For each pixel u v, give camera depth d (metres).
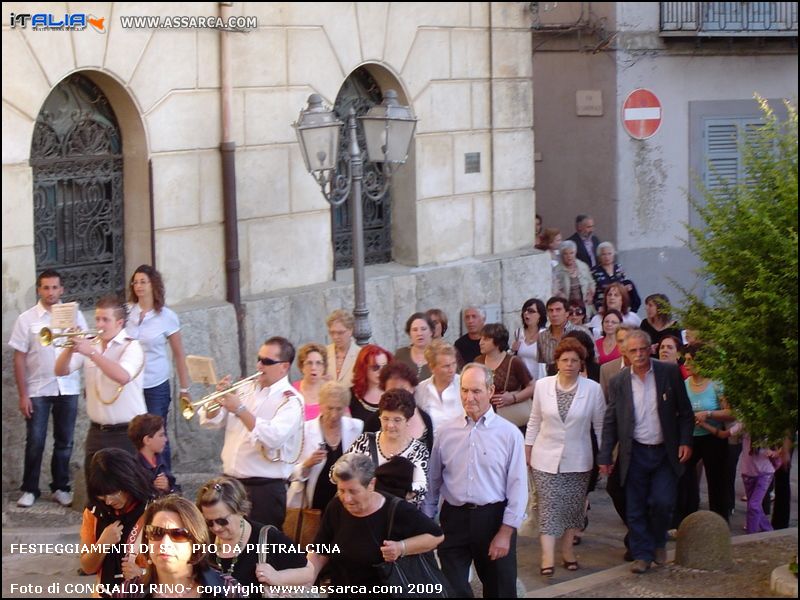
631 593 8.94
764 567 9.48
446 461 8.12
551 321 11.89
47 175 11.49
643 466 9.59
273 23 13.12
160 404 10.88
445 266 15.24
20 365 10.28
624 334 10.77
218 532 6.65
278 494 8.36
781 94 21.02
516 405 10.73
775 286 8.40
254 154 13.09
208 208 12.67
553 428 9.62
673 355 10.81
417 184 14.91
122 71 11.79
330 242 13.96
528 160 16.20
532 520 10.07
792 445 8.66
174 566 6.29
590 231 17.28
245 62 12.89
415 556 7.07
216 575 6.39
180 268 12.45
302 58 13.45
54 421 10.48
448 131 15.23
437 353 9.13
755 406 8.56
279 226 13.40
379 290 14.30
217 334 12.60
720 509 10.94
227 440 8.48
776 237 8.41
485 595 8.19
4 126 10.71
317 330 13.63
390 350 14.49
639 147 19.89
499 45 15.70
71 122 11.68
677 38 19.89
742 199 8.73
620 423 9.59
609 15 19.42
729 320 8.66
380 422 8.24
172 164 12.33
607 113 19.67
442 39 15.04
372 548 7.00
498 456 8.04
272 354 8.43
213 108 12.66
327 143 11.55
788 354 8.45
